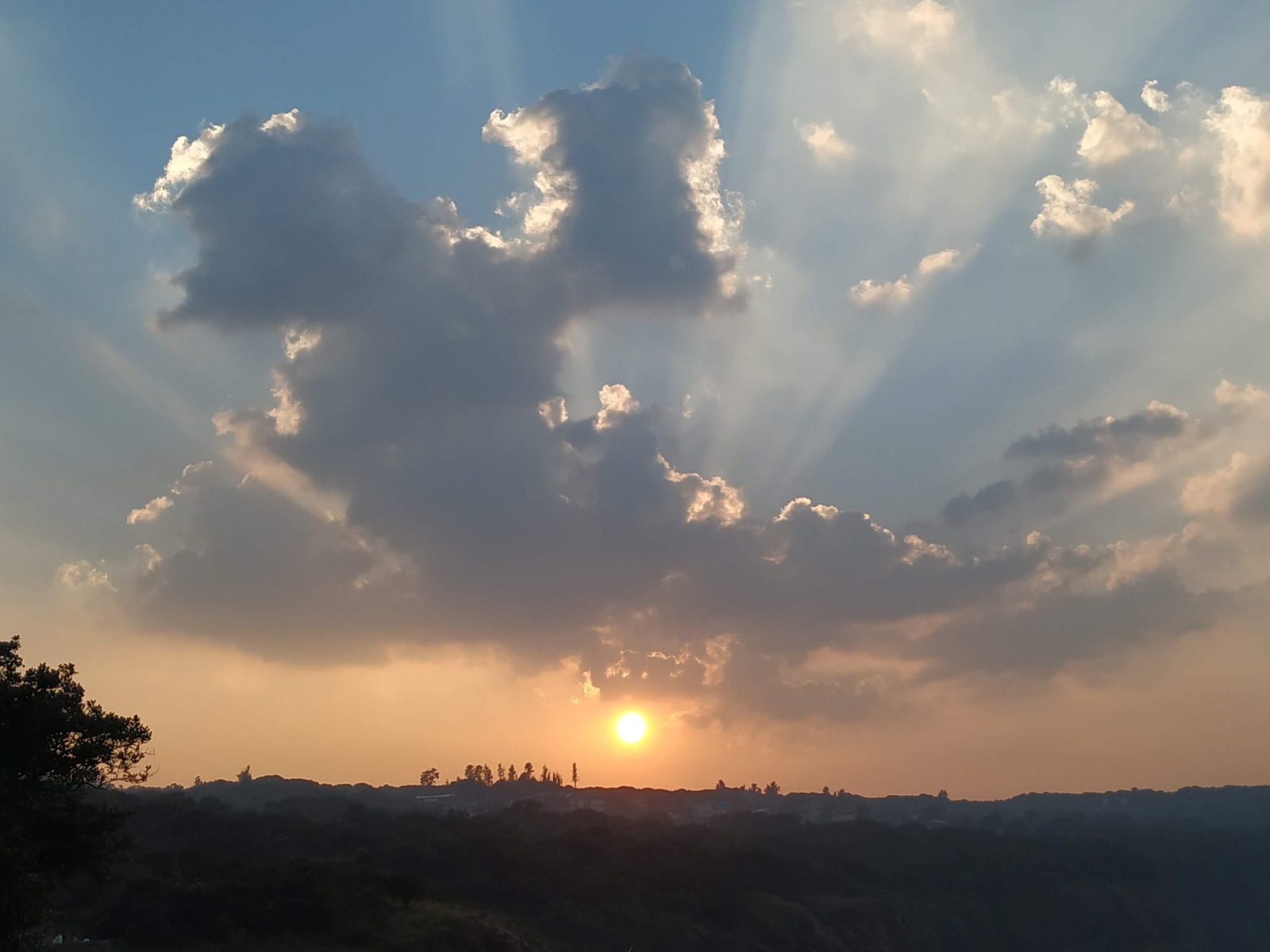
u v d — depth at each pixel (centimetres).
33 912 3228
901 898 12188
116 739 3712
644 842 11169
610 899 9344
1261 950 13312
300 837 9200
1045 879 13525
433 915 6838
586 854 10256
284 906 6109
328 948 5903
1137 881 14175
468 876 8894
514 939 6975
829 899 11394
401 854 8819
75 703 3650
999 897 12988
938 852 14450
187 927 5759
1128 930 12925
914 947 11206
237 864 6812
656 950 8725
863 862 13388
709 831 13625
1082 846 14800
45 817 3422
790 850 13112
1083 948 12462
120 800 5128
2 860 3122
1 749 3528
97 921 5562
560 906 8869
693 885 10175
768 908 10375
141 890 5862
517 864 9244
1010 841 15162
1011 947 12169
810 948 9894
